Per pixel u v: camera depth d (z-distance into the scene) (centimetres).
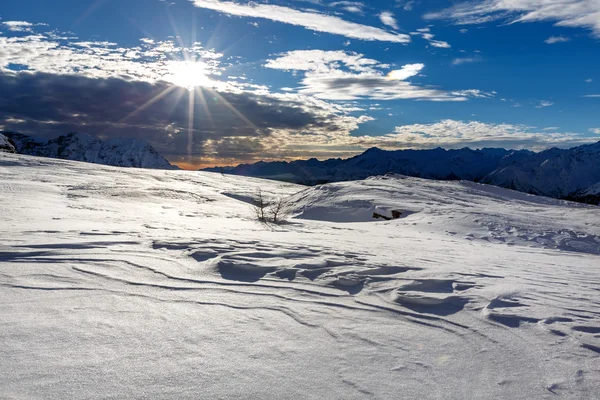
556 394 223
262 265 506
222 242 688
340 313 354
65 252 534
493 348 286
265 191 3841
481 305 387
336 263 549
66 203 1684
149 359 244
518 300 410
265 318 332
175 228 945
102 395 200
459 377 241
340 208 2255
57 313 312
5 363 226
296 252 614
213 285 426
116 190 2553
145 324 302
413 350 279
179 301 365
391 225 1681
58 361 233
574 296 440
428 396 217
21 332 270
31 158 4075
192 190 3256
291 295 404
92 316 311
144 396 202
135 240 662
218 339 282
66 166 3809
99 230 768
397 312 363
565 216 2056
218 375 229
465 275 524
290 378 230
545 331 320
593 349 285
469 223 1641
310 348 274
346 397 212
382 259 614
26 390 200
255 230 1069
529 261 769
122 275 441
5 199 1531
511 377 242
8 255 500
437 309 376
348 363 253
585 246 1291
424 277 492
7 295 347
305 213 2244
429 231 1520
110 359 240
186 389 211
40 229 742
